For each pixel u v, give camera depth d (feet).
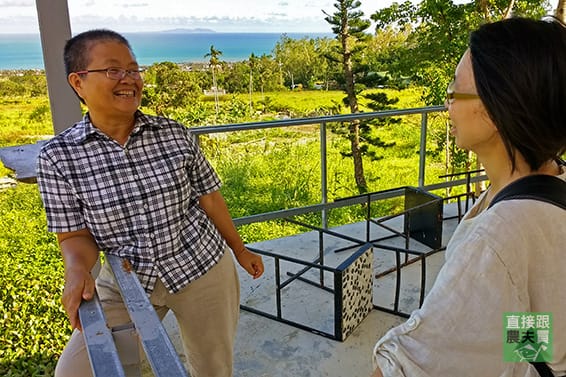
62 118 6.73
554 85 2.02
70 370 4.02
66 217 4.26
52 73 6.53
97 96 4.09
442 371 2.13
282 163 40.06
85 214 4.30
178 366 2.25
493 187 2.40
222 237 5.13
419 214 9.37
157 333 2.53
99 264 6.78
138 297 3.02
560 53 2.03
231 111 72.69
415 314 2.20
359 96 57.98
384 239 9.68
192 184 4.87
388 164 56.65
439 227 8.95
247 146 41.75
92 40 4.09
